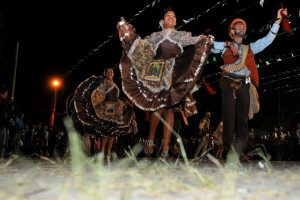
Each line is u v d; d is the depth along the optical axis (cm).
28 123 1137
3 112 686
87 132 681
